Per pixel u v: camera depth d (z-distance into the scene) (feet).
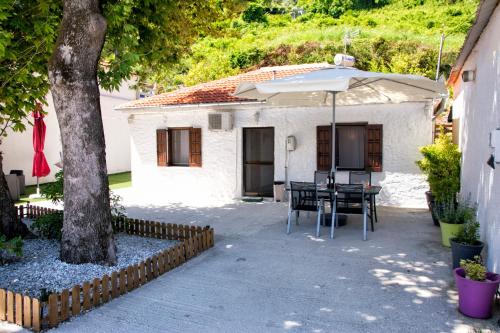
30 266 20.88
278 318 15.70
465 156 29.32
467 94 29.45
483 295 15.21
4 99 24.91
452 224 24.32
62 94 20.34
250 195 44.73
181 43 37.50
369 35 82.64
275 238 27.66
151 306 16.99
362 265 21.72
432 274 20.18
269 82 26.20
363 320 15.43
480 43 24.40
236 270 21.25
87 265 20.72
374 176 38.14
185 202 42.96
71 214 21.09
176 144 48.34
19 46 25.08
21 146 57.00
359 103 37.32
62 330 14.99
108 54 33.88
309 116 40.24
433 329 14.65
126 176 71.67
